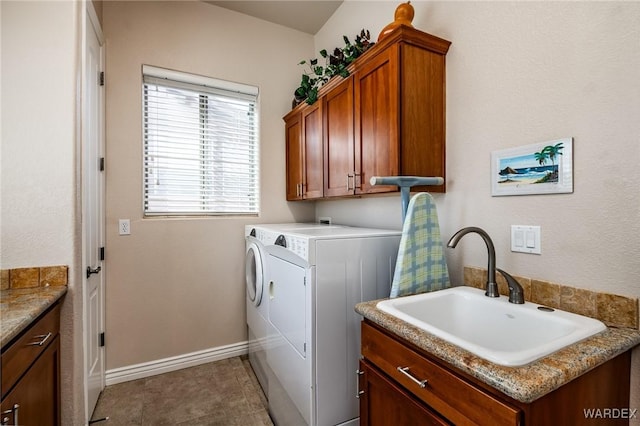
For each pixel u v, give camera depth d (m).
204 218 2.52
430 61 1.53
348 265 1.50
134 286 2.27
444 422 0.83
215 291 2.55
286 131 2.80
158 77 2.37
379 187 1.59
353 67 1.78
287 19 2.75
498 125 1.35
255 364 2.32
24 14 1.43
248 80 2.69
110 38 2.19
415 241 1.35
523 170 1.25
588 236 1.06
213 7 2.55
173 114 2.46
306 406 1.43
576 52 1.09
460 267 1.52
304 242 1.43
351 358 1.49
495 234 1.36
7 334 0.91
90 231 1.80
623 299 0.97
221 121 2.64
